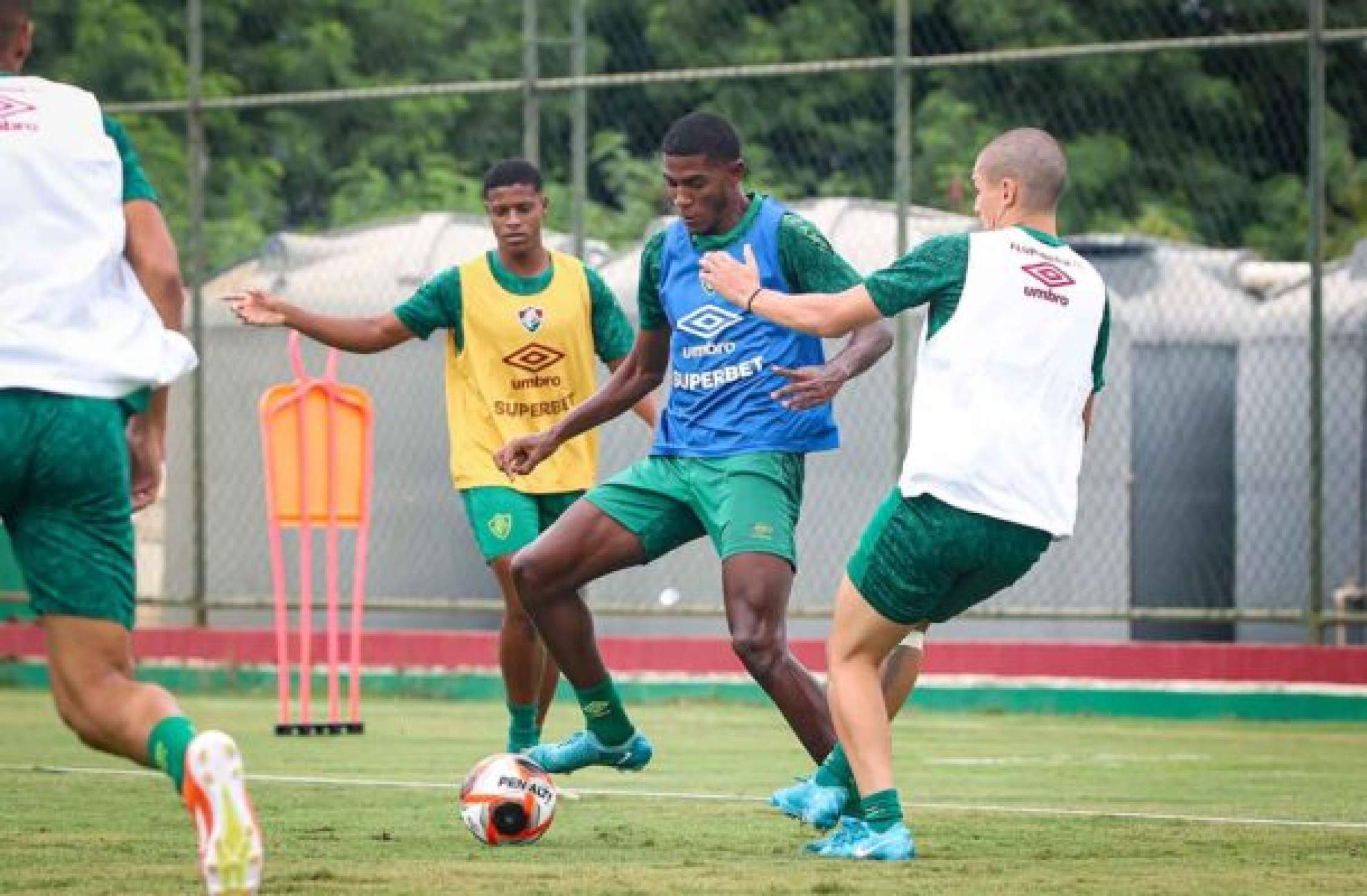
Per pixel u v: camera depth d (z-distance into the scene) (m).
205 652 41.75
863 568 15.98
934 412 15.68
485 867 15.89
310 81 60.19
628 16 60.25
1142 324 41.97
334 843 17.78
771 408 18.19
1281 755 29.08
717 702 38.69
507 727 33.12
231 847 11.29
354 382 42.50
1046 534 15.74
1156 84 56.38
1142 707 36.47
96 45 58.91
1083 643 38.00
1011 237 15.79
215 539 43.53
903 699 17.28
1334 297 40.47
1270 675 36.00
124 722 11.89
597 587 41.44
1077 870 15.84
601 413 19.78
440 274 23.17
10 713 36.34
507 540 22.64
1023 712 37.22
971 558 15.66
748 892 14.33
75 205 12.22
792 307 15.81
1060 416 15.75
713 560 40.84
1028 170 15.94
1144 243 42.66
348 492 31.02
